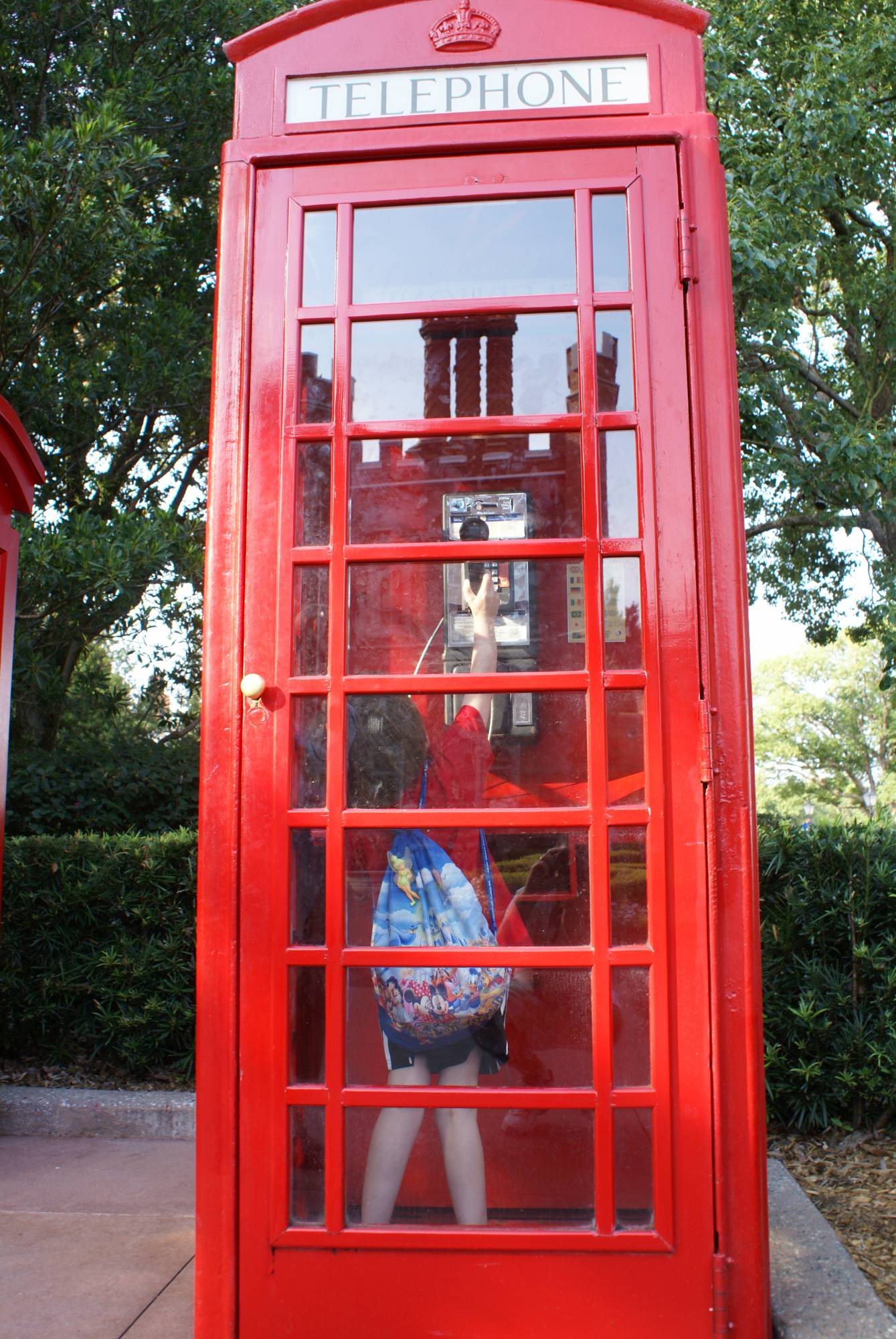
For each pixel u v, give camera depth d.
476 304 2.41
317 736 2.37
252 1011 2.30
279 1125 2.27
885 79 9.71
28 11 7.11
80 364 6.85
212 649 2.40
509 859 2.33
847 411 11.80
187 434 8.10
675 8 2.49
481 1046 2.32
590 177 2.43
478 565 2.39
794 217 8.22
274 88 2.53
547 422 2.38
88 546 5.87
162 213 8.21
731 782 2.27
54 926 4.50
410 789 2.35
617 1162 2.24
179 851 4.47
